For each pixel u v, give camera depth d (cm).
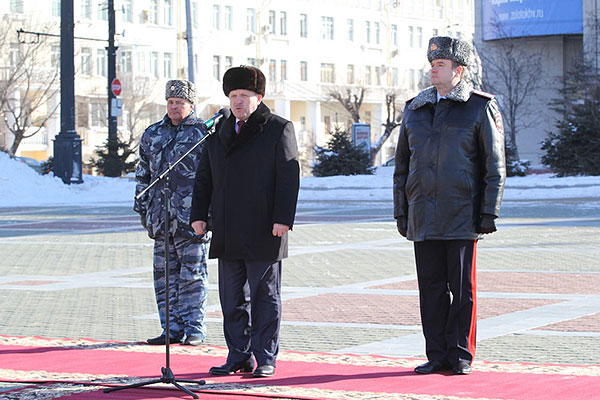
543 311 1042
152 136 905
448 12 10112
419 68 9788
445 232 733
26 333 948
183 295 895
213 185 766
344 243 1911
